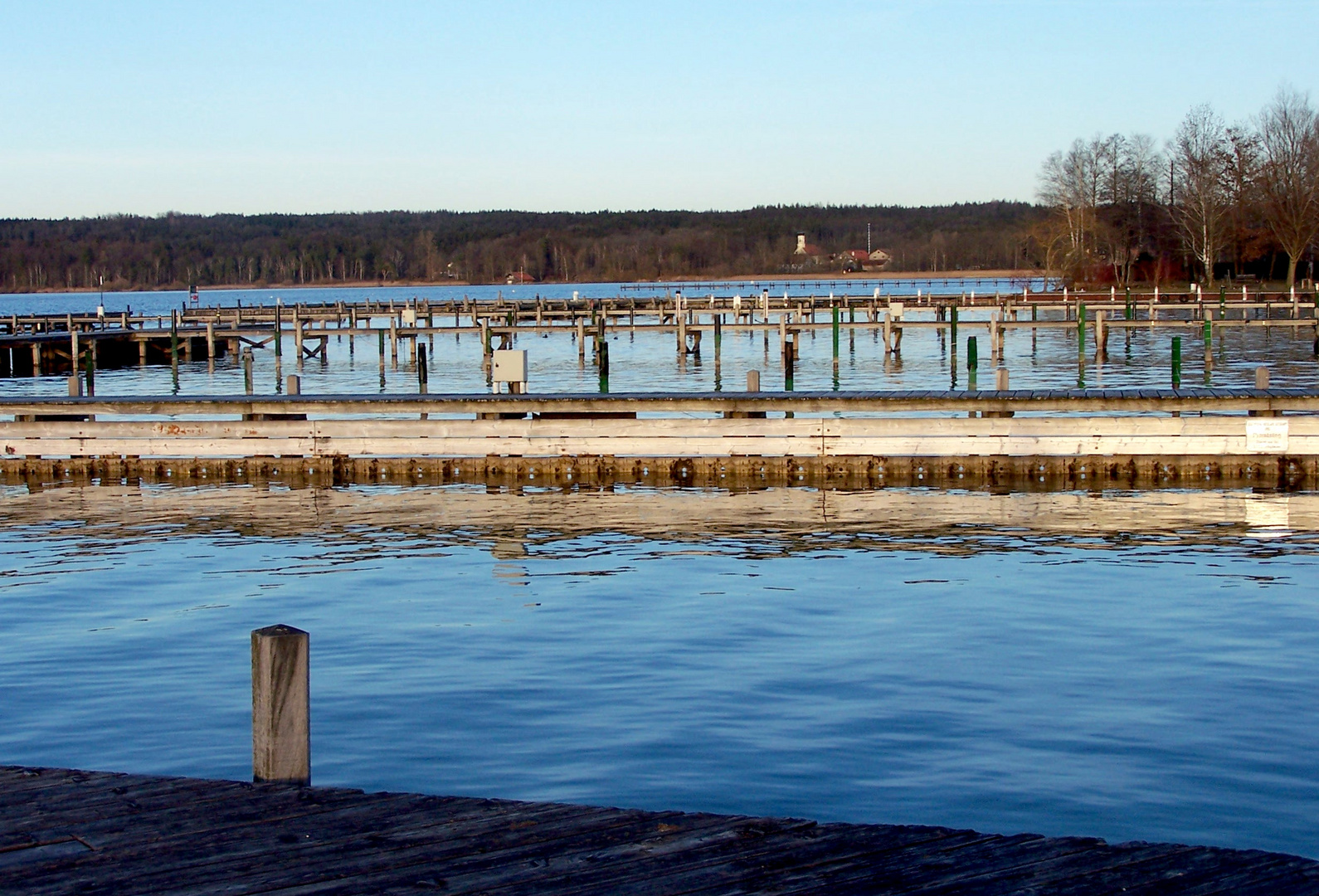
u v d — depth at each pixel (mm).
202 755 10570
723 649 13562
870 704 11719
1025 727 11062
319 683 12508
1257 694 11875
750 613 15062
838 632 14211
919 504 22422
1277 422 23312
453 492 24172
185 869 6305
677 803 9484
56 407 25953
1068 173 100812
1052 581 16625
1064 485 23719
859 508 22125
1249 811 9297
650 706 11695
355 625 14773
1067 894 5969
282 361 61219
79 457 25906
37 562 18609
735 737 10867
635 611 15227
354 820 6980
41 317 68188
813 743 10695
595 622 14719
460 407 25328
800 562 17984
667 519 21438
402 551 19188
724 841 6656
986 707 11602
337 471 25453
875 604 15484
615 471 24906
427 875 6234
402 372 53375
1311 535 19328
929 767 10172
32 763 10414
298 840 6680
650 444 24750
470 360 60344
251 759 10461
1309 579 16438
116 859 6441
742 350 63062
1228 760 10266
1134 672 12609
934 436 24078
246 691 12312
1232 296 72188
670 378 46656
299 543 19828
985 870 6262
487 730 11094
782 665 12969
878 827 6879
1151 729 10984
